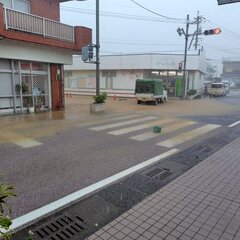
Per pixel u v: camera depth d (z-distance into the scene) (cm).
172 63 2920
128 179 540
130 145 809
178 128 1100
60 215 399
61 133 962
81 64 3216
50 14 1538
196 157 693
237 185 509
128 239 341
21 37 1231
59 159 661
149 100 2139
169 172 582
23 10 1389
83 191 479
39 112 1512
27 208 416
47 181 523
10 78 1373
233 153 726
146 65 2889
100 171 581
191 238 342
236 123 1245
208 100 2814
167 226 369
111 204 433
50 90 1603
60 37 1459
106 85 3173
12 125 1103
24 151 729
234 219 387
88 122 1207
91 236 348
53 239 345
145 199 450
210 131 1046
